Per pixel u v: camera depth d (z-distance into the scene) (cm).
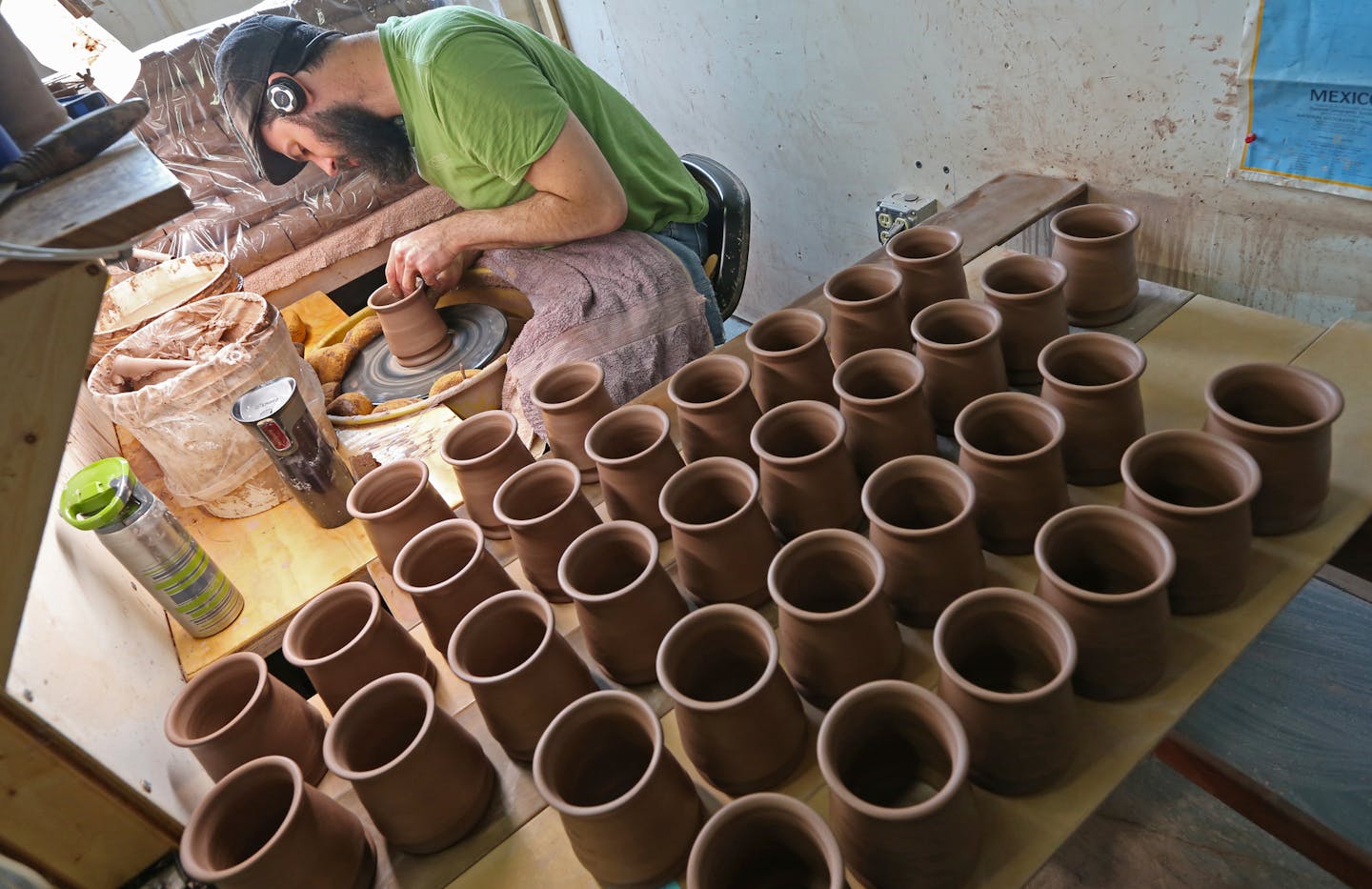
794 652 85
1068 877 150
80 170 62
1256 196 154
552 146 184
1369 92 130
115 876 85
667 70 285
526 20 331
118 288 201
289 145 205
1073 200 177
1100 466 102
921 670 91
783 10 224
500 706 86
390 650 97
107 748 89
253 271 264
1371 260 145
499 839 88
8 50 64
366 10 263
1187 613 89
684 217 225
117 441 187
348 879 83
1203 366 117
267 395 142
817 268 286
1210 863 146
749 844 70
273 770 82
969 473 97
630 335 185
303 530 152
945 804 65
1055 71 171
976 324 115
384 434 178
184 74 240
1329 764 149
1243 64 142
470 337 207
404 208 273
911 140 216
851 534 87
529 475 110
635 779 84
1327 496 95
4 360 57
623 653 93
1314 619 169
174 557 126
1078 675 83
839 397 109
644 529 96
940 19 186
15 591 65
